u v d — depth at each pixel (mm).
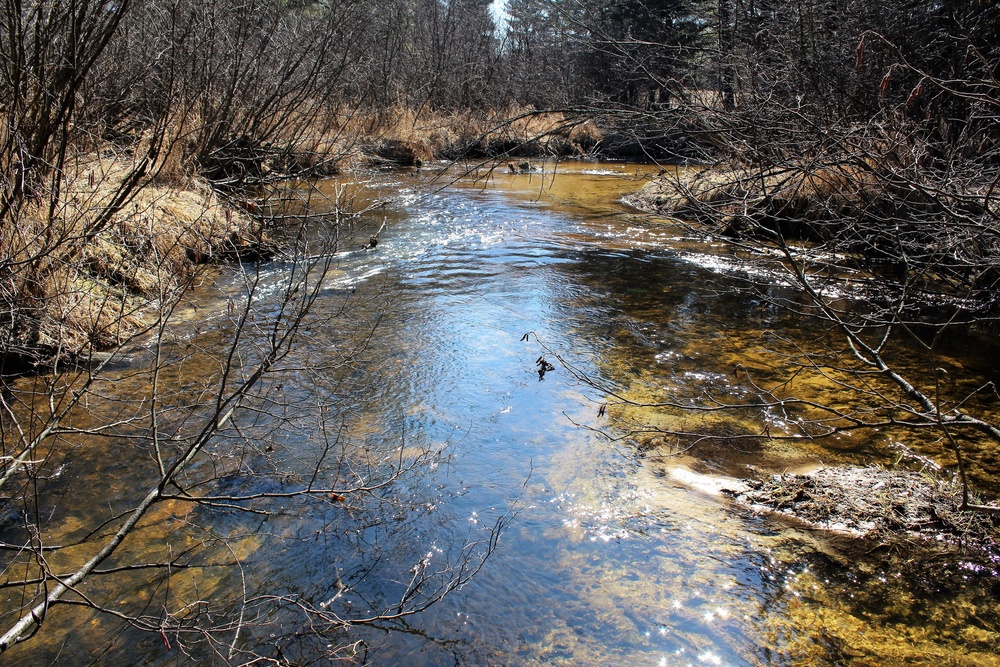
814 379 4531
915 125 4879
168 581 2693
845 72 5824
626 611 2576
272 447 3666
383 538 2988
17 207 4305
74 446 3588
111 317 4859
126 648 2381
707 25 6133
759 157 4246
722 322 5664
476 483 3395
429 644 2420
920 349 4984
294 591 2666
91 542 2904
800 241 7512
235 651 2373
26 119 4734
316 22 10156
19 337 4203
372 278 6855
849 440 3762
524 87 16812
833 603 2600
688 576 2758
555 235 9016
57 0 4750
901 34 6043
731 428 3920
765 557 2863
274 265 6973
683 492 3338
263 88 9656
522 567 2809
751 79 5500
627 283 6789
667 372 4676
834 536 2977
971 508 2660
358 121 14500
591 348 5102
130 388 4254
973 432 3795
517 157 17281
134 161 6527
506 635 2465
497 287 6621
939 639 2414
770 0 6348
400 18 18391
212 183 8164
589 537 2998
